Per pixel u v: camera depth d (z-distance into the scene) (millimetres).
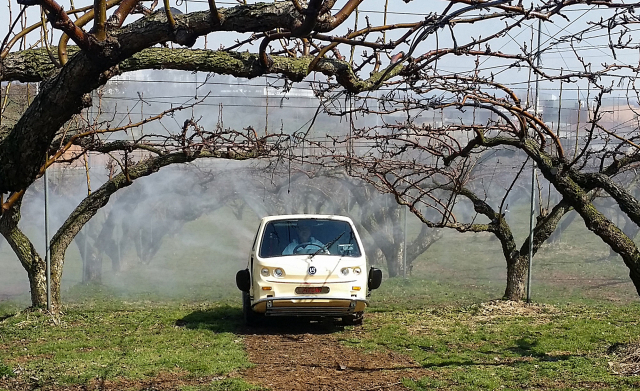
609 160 22156
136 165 14078
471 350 10844
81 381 8836
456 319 13922
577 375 8805
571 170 10930
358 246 12445
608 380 8477
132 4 4812
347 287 11938
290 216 12891
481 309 14891
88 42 4586
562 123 22156
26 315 13781
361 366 9672
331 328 12906
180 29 4625
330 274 11883
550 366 9375
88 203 14352
